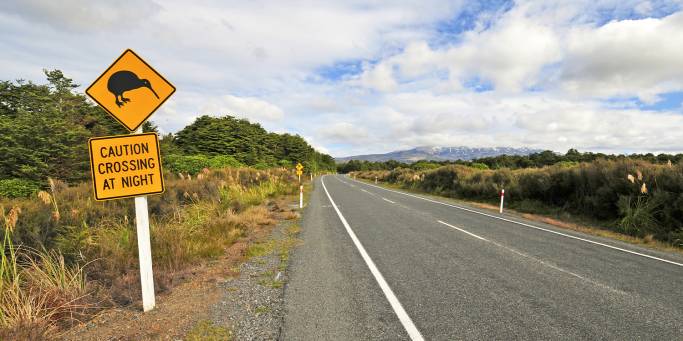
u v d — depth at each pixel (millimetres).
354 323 3611
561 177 14875
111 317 3799
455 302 4207
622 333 3436
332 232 8859
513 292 4574
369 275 5258
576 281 5074
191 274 5301
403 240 7891
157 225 7234
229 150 45219
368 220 10969
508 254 6688
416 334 3375
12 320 3379
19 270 4375
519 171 20453
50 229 5227
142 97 3910
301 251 6816
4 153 13227
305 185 31750
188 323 3639
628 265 6066
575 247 7488
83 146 15969
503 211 14633
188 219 8438
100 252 5266
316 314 3840
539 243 7812
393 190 28344
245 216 10062
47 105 20062
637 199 10719
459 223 10562
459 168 25969
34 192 12070
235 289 4656
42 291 3908
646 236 8875
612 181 11719
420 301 4230
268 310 3957
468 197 20797
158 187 3969
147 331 3463
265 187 19156
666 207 9609
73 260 4883
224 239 7426
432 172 29141
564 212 13312
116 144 3766
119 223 6914
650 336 3381
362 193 23281
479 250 6992
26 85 20094
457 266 5793
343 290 4602
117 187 3771
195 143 44031
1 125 13766
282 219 11109
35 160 13477
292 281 4969
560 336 3359
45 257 4480
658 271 5719
